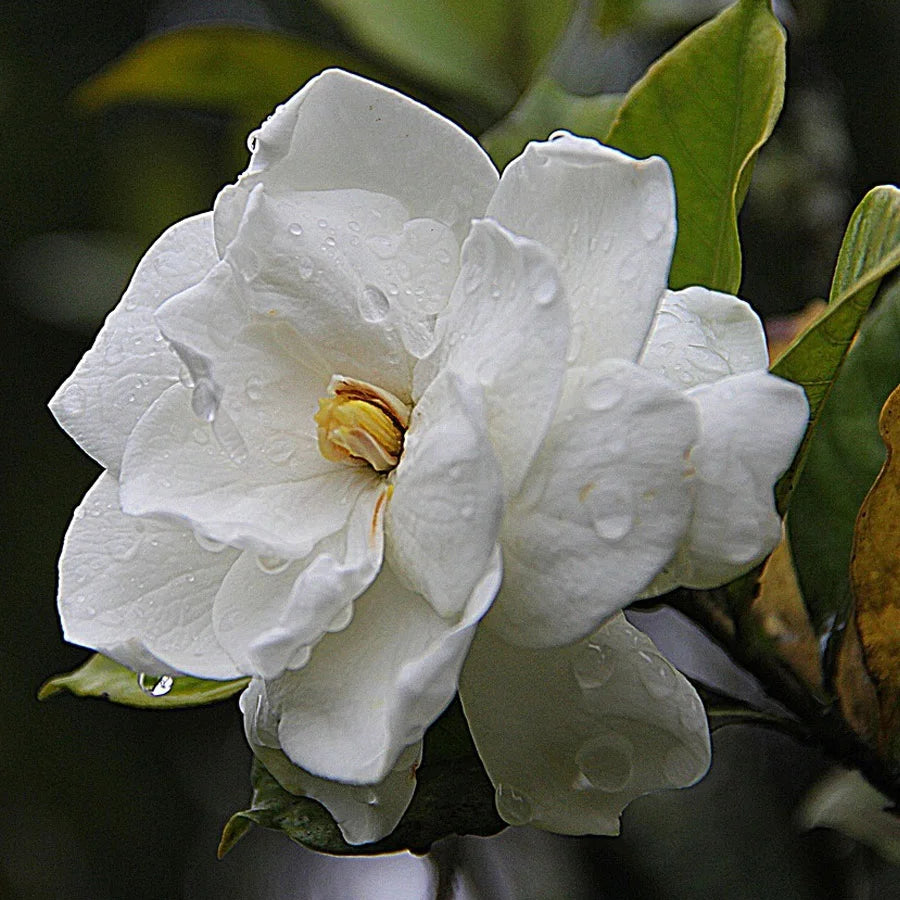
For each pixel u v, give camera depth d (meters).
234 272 0.58
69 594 0.58
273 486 0.58
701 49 0.60
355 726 0.57
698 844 0.70
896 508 0.59
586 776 0.58
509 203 0.57
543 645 0.56
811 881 0.69
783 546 0.63
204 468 0.58
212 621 0.58
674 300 0.58
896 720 0.61
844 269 0.59
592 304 0.56
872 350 0.62
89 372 0.59
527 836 0.72
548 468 0.56
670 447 0.55
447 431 0.56
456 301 0.57
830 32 0.72
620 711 0.57
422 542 0.56
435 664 0.55
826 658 0.61
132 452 0.58
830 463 0.62
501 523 0.55
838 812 0.65
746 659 0.61
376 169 0.58
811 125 0.72
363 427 0.58
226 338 0.58
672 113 0.61
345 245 0.58
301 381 0.58
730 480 0.56
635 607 0.60
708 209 0.61
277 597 0.57
